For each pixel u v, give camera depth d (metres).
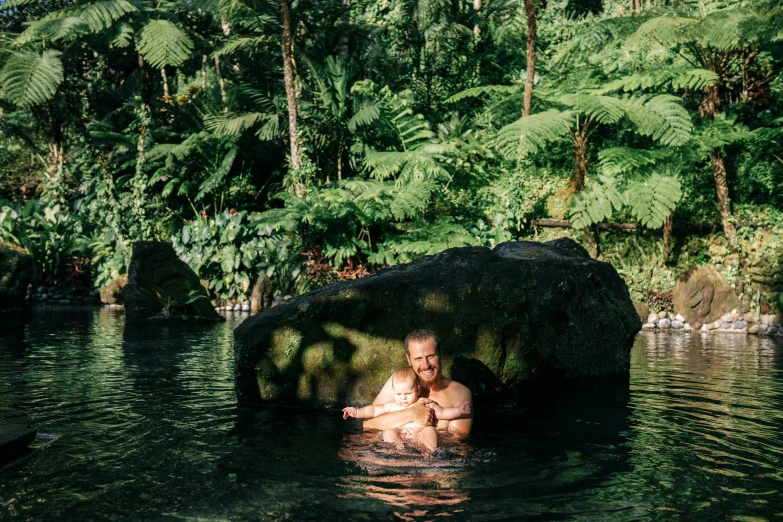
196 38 19.03
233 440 3.92
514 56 20.27
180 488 3.01
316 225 15.73
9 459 3.47
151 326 11.47
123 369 6.71
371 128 18.03
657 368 7.28
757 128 14.98
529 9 14.50
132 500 2.85
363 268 15.36
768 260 13.29
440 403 4.28
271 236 17.30
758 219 14.64
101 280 17.42
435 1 19.11
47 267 18.02
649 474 3.25
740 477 3.22
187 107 20.48
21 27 21.28
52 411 4.70
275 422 4.45
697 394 5.62
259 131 18.00
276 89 18.06
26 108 21.75
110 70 23.59
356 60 18.64
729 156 15.82
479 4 21.14
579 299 6.30
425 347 4.17
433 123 18.98
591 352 6.35
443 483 3.08
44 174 23.75
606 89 15.03
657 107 14.04
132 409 4.80
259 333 5.21
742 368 7.31
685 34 13.12
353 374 5.11
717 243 14.63
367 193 15.11
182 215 19.59
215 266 17.28
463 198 17.34
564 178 17.09
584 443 3.88
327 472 3.25
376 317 5.20
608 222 15.80
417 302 5.23
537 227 16.47
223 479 3.14
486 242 15.98
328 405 5.07
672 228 15.02
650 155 14.48
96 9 15.58
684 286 13.77
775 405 5.11
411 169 15.77
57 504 2.81
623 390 5.80
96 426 4.26
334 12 18.00
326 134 17.95
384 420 4.16
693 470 3.33
